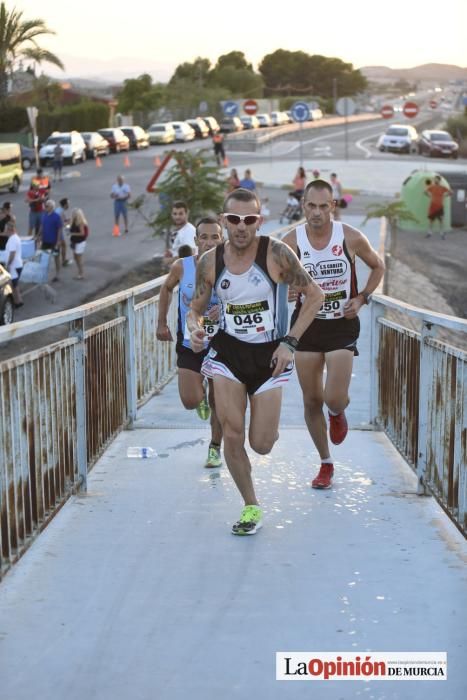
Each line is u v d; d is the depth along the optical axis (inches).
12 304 637.9
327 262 220.8
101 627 153.7
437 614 157.9
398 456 261.4
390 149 2322.8
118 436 281.7
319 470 247.9
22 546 178.4
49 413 198.4
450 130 2800.2
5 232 677.9
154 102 3228.3
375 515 209.9
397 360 258.7
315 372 227.0
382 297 275.3
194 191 839.1
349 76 6023.6
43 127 2358.5
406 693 133.3
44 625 154.4
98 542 192.1
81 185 1573.6
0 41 2082.9
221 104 3117.6
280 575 175.2
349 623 154.8
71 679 136.8
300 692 133.3
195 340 191.6
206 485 233.3
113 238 1063.0
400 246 1032.8
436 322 201.0
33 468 186.7
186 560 182.9
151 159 2078.0
